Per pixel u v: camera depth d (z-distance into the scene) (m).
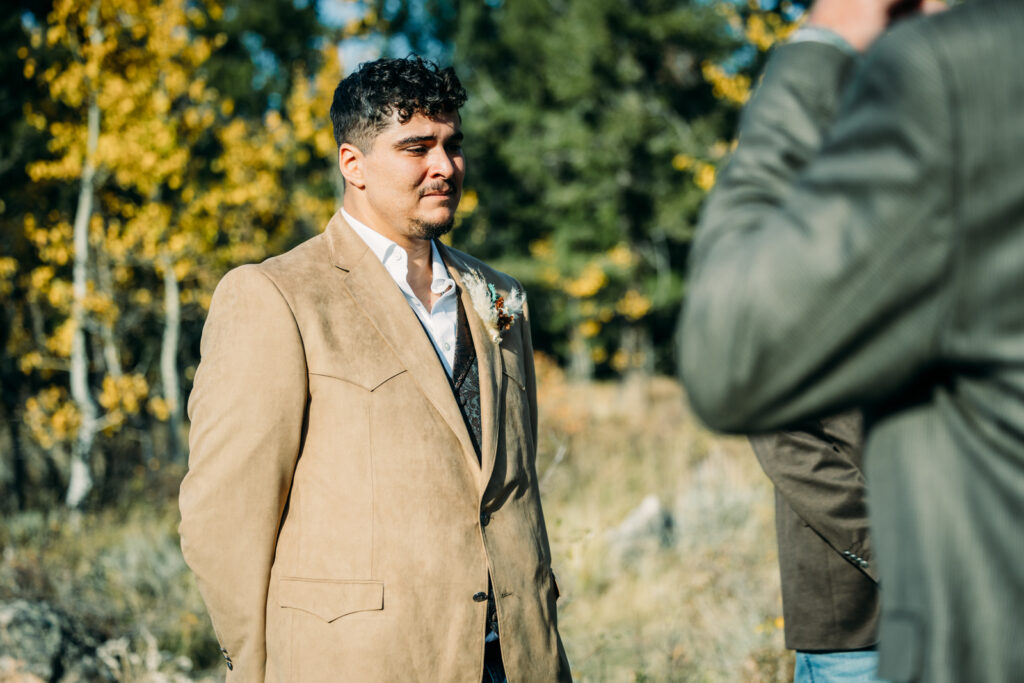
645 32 18.12
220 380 1.71
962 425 0.77
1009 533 0.74
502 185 23.55
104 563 5.67
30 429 8.79
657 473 8.43
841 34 0.91
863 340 0.74
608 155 18.80
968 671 0.75
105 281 9.21
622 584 5.26
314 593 1.70
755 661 3.47
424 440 1.77
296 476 1.76
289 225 11.25
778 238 0.77
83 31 8.42
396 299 1.85
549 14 22.34
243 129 10.43
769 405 0.79
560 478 6.95
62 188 10.12
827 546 1.94
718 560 4.94
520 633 1.79
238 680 1.76
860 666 1.95
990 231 0.71
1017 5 0.74
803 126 0.88
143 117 8.59
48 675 3.85
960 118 0.72
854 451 1.85
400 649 1.67
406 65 1.91
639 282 20.33
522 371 2.10
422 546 1.71
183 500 1.71
